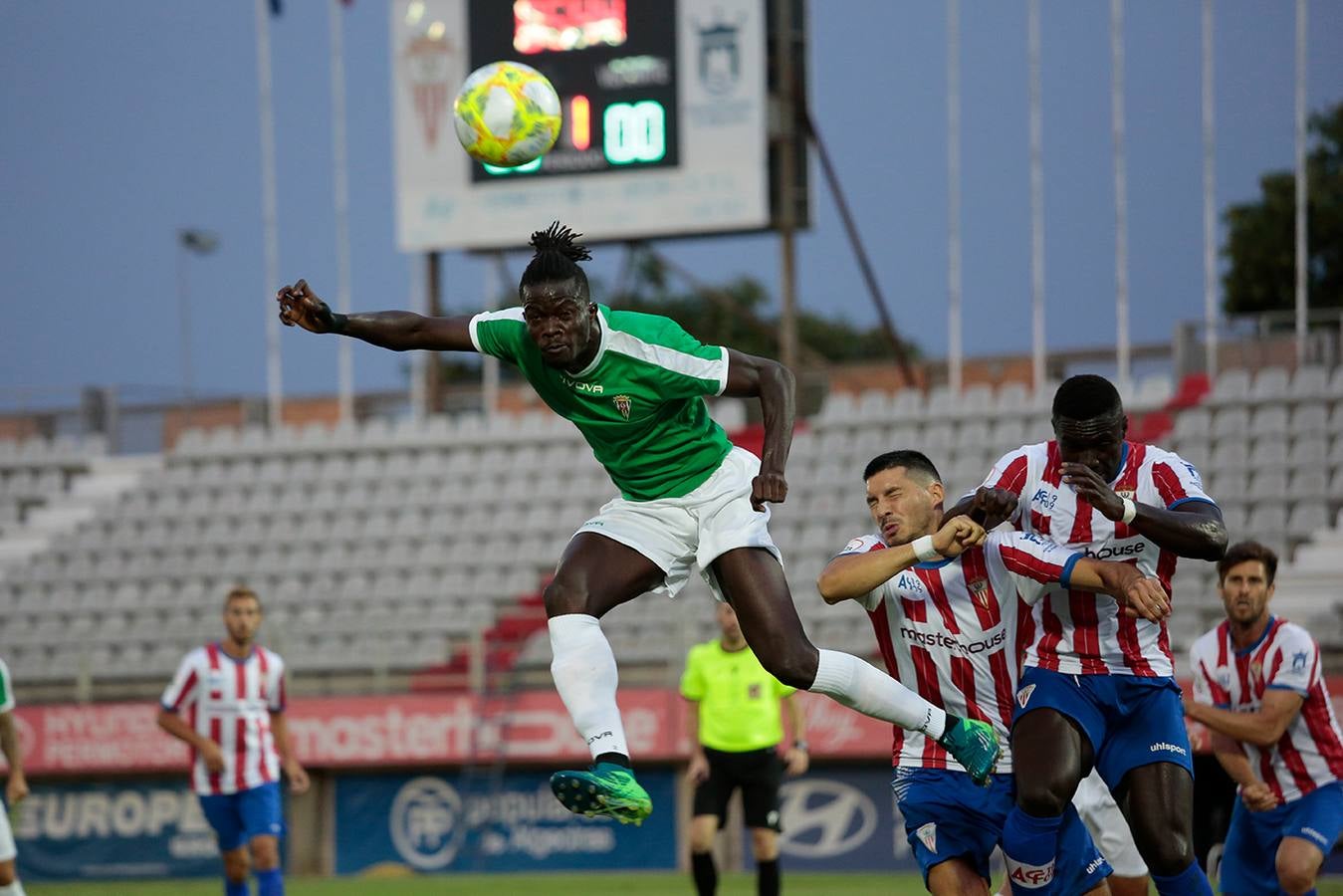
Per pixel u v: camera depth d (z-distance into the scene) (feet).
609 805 36.76
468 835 121.60
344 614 146.82
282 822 75.20
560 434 162.20
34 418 180.75
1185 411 147.13
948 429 152.76
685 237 159.33
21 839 127.95
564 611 38.99
